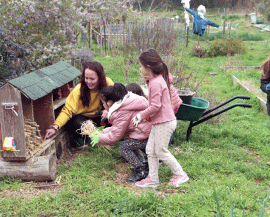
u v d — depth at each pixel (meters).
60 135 4.33
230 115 6.45
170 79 4.11
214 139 5.22
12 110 3.34
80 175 3.78
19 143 3.43
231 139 5.17
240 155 4.50
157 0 28.56
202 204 3.18
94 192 3.33
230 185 3.59
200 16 14.81
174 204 3.11
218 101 7.12
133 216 2.91
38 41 6.44
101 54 13.26
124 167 4.09
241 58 13.38
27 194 3.36
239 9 42.47
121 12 11.41
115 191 3.33
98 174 3.81
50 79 4.04
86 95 4.26
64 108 4.19
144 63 3.23
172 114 3.38
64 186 3.52
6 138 3.41
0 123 3.39
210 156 4.43
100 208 3.06
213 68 11.38
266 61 4.27
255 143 4.98
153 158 3.50
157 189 3.53
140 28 11.48
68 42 6.96
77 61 7.30
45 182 3.64
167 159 3.49
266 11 26.72
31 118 3.80
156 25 11.62
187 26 16.81
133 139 3.70
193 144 4.84
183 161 4.19
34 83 3.65
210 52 14.41
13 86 3.29
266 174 3.90
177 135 5.21
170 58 7.71
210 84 9.02
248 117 6.19
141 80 6.33
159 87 3.21
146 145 3.55
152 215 2.97
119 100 3.61
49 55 6.17
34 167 3.53
